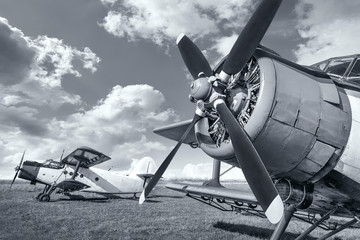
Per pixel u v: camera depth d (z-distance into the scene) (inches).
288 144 118.4
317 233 302.7
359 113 130.4
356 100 134.3
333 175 128.6
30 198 549.0
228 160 134.0
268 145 118.0
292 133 117.7
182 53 162.4
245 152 114.7
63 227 271.1
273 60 126.6
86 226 283.3
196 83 135.4
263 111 114.7
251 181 112.1
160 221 331.3
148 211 428.5
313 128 120.1
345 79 152.6
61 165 627.8
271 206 106.5
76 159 608.7
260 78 121.4
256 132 115.2
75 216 346.6
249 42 127.6
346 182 129.0
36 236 232.7
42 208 405.1
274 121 115.2
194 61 158.4
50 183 600.1
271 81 118.0
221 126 141.9
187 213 425.4
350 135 125.9
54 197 609.0
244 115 126.1
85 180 650.8
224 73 134.6
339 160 126.0
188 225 307.7
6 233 240.5
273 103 115.3
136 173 773.9
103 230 266.7
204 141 146.9
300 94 120.9
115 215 369.1
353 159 126.1
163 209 462.6
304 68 131.4
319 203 156.9
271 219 105.5
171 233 264.4
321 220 162.1
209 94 133.0
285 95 117.4
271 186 109.1
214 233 267.1
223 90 135.1
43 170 601.6
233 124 120.4
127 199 674.8
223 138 136.9
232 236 256.1
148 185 153.3
